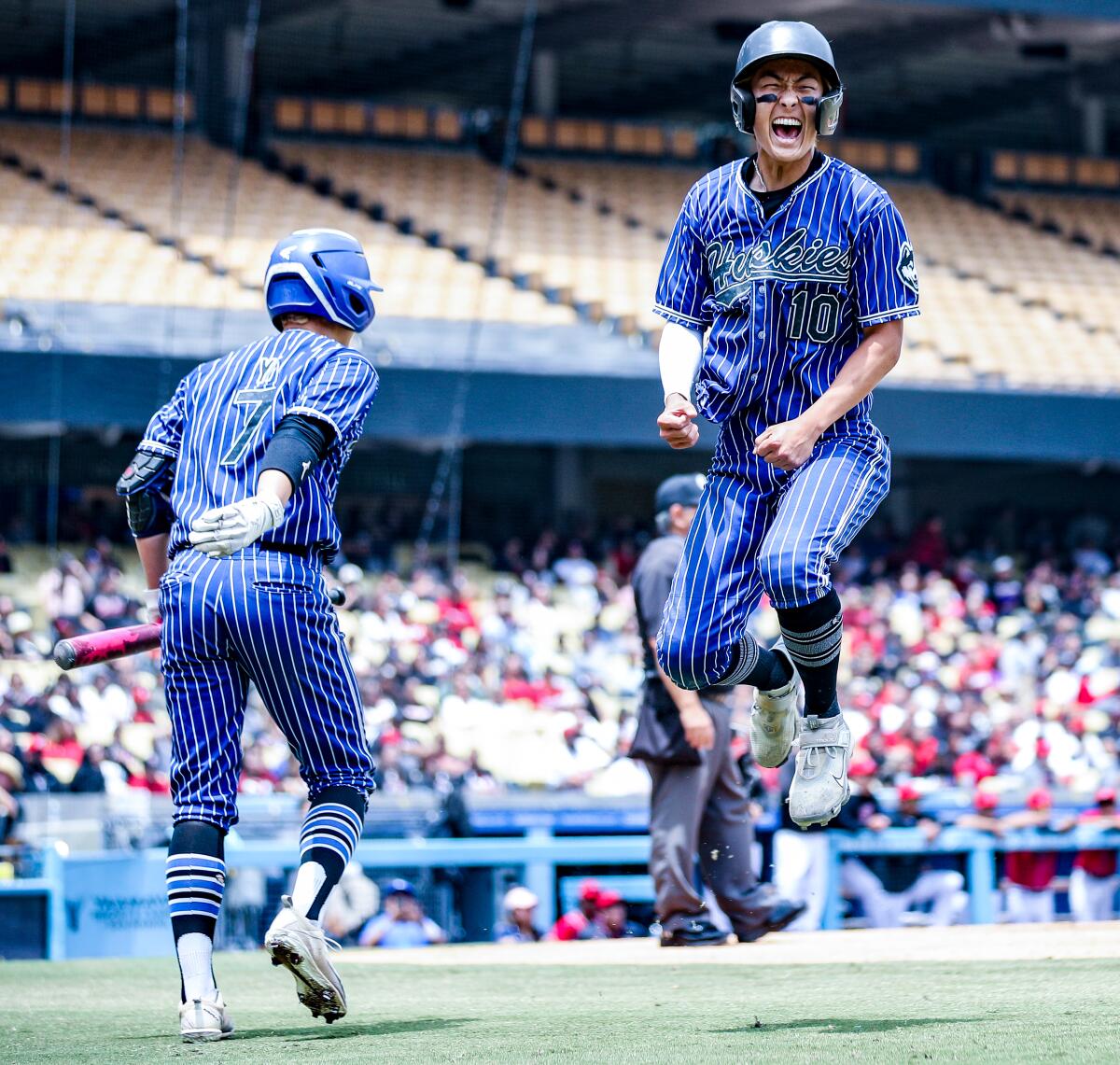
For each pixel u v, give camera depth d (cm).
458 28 8344
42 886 2847
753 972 1541
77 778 4225
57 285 6250
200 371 1187
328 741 1128
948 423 6588
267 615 1102
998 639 6519
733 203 1112
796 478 1083
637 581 2061
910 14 8000
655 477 7994
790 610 1067
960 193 9094
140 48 8031
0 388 5588
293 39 8306
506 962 1817
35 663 5312
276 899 3192
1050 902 3522
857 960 1655
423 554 6950
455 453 6631
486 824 3909
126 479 1168
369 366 1169
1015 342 7381
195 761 1123
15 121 7694
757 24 8244
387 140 8281
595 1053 876
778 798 3350
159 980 1678
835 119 1083
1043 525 7988
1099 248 8656
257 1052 945
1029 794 4216
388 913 3147
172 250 6800
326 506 1139
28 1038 1088
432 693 5531
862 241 1084
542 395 6178
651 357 6538
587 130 8631
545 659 6056
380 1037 1025
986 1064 770
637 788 4956
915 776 5094
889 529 7712
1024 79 9206
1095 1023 948
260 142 8025
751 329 1107
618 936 3134
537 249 7512
